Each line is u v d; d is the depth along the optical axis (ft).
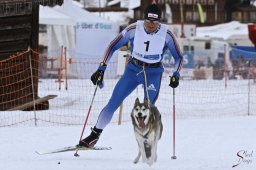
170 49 63.05
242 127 90.63
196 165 59.31
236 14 510.58
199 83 195.72
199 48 257.14
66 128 89.15
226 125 92.84
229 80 217.15
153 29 60.80
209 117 111.55
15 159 63.21
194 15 495.41
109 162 61.11
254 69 205.87
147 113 57.21
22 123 101.19
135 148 71.67
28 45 123.13
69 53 218.59
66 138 79.46
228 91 167.12
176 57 63.57
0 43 122.31
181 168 57.36
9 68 122.42
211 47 257.34
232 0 513.04
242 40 292.40
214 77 231.71
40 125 98.27
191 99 143.74
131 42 63.00
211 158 64.03
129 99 136.98
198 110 123.85
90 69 216.54
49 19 204.54
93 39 220.84
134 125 58.34
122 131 85.20
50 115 111.14
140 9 465.06
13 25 122.01
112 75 202.90
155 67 62.54
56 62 217.97
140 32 61.26
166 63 216.74
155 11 60.18
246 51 236.84
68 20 208.44
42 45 257.34
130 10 485.56
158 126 59.77
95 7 471.62
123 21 417.28
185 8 493.36
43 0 114.21
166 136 81.61
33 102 112.47
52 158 63.87
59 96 142.82
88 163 60.13
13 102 122.52
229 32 342.64
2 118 106.01
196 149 71.31
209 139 79.10
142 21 62.03
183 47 256.32
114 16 464.24
